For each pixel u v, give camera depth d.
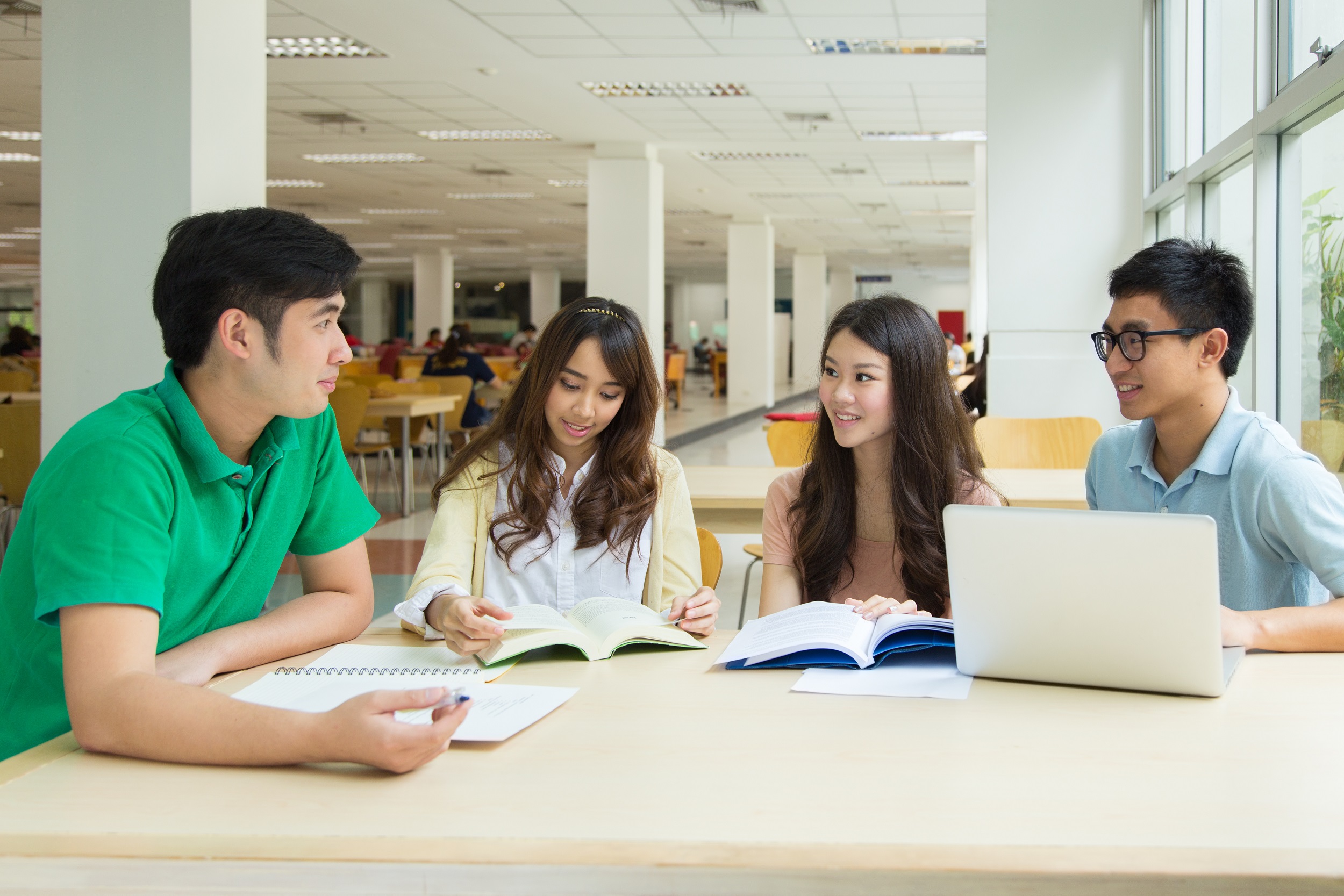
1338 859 0.80
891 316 1.78
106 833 0.86
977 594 1.26
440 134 10.73
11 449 4.86
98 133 4.73
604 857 0.81
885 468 1.86
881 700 1.21
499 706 1.18
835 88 8.72
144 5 4.69
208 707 1.02
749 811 0.90
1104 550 1.18
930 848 0.82
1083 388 5.16
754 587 5.03
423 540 6.04
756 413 16.70
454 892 0.81
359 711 0.98
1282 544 1.61
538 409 1.79
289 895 0.81
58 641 1.25
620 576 1.83
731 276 17.34
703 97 9.14
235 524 1.35
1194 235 4.59
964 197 14.84
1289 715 1.14
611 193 11.12
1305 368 3.54
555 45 7.56
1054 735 1.09
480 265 27.06
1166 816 0.88
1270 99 3.68
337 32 7.29
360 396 6.64
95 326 4.77
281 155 11.95
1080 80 5.11
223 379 1.25
